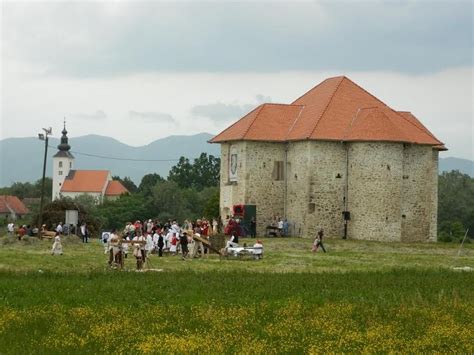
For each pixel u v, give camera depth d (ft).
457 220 494.59
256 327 95.04
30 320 98.84
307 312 105.81
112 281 140.56
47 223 343.87
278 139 289.74
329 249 239.50
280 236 282.56
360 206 274.16
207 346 82.53
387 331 92.02
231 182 296.30
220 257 204.95
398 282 141.38
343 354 80.43
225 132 305.73
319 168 278.67
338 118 284.82
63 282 137.80
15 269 162.61
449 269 169.17
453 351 82.79
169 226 255.70
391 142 271.69
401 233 276.41
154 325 94.99
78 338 87.45
